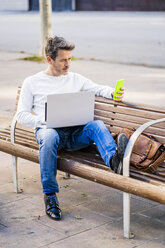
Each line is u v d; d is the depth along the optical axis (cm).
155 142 332
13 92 855
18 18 3309
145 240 324
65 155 377
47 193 364
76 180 443
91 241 322
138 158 331
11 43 1752
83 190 418
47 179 357
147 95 819
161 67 1161
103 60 1275
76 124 373
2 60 1298
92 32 2136
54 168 357
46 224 348
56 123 365
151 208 379
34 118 370
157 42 1722
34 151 376
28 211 372
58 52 369
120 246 314
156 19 3027
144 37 1908
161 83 942
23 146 389
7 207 379
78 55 1366
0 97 812
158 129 357
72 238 326
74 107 367
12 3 4406
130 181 312
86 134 366
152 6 3800
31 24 2727
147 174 326
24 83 386
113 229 341
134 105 379
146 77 1015
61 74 381
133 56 1351
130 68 1145
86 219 358
